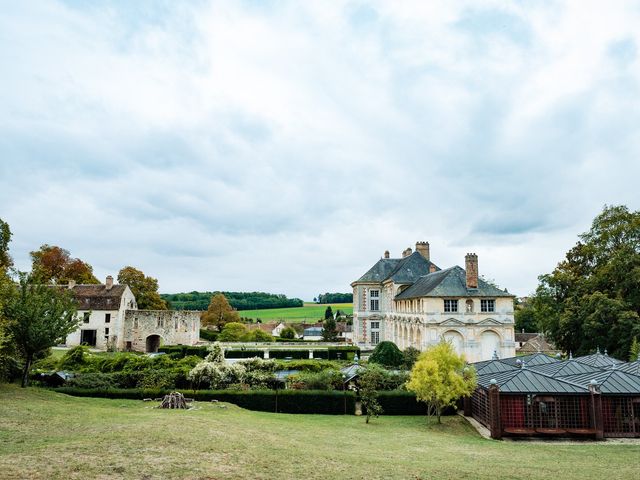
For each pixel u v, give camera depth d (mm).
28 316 32188
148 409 28922
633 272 49344
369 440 24234
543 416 29812
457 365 32250
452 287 57281
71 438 17172
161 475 13031
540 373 31797
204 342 91000
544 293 59062
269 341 86750
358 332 84250
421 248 82125
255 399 34844
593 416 29266
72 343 75500
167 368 40469
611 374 31500
